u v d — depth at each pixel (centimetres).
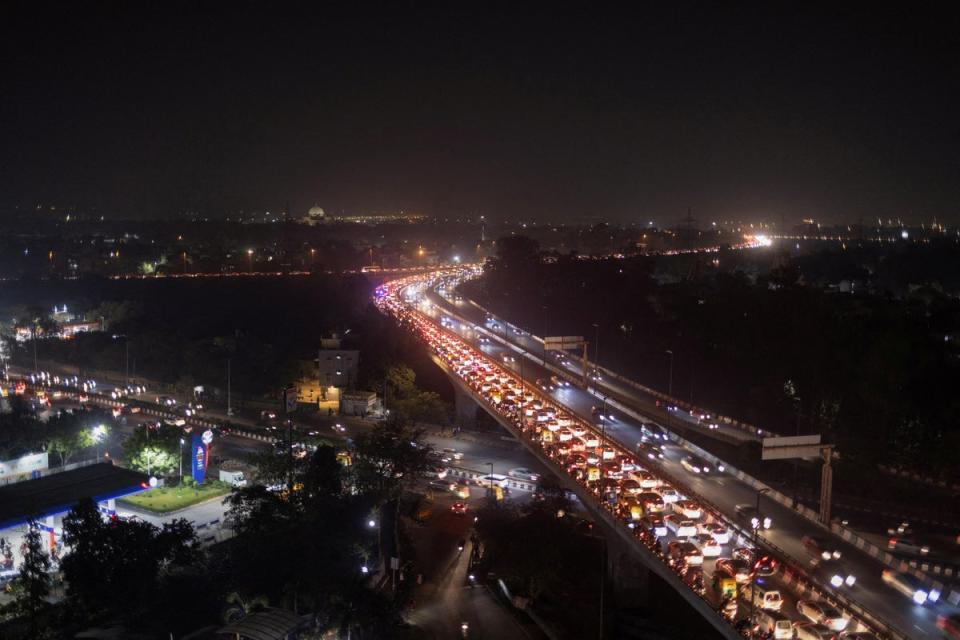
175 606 8144
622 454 11512
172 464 13012
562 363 19688
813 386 16562
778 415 16700
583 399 15500
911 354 15112
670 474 10894
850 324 17388
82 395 18800
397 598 8819
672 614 9862
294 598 7969
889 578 7694
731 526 8906
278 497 9838
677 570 7850
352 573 8475
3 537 9581
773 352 18275
